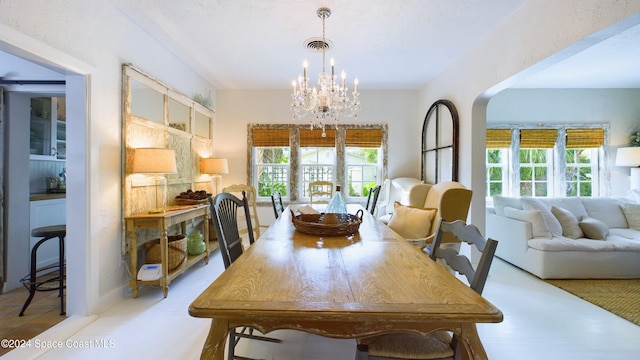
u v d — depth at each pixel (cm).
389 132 472
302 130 471
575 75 395
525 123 452
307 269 116
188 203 313
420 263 125
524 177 459
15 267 260
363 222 230
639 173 415
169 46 307
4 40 154
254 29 270
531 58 222
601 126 450
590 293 255
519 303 236
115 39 234
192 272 303
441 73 387
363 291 95
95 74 212
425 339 116
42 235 213
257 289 96
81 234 207
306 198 477
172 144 321
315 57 338
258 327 87
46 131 335
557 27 197
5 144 253
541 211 320
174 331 190
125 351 169
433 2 226
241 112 470
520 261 317
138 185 260
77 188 207
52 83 248
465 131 325
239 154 470
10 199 257
